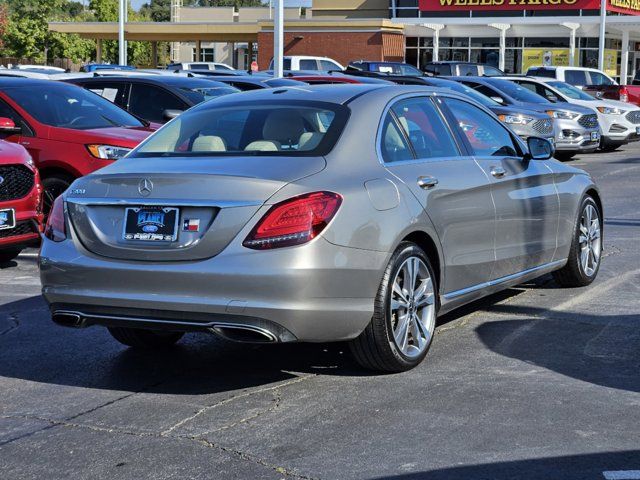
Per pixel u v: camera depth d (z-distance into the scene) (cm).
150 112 1348
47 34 5731
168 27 4588
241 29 4503
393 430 458
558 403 493
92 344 636
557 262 730
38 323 691
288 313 481
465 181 600
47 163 1016
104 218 519
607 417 471
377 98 580
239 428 466
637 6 4306
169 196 502
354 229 501
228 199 490
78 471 418
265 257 480
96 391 532
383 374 550
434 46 4200
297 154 531
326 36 4300
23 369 578
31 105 1051
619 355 583
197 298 488
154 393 527
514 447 434
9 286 821
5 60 4578
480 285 624
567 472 405
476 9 4225
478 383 529
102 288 511
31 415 493
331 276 490
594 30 4103
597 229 792
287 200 487
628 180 1611
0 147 865
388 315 525
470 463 416
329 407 494
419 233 557
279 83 1700
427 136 600
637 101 2698
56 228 537
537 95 2038
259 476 407
